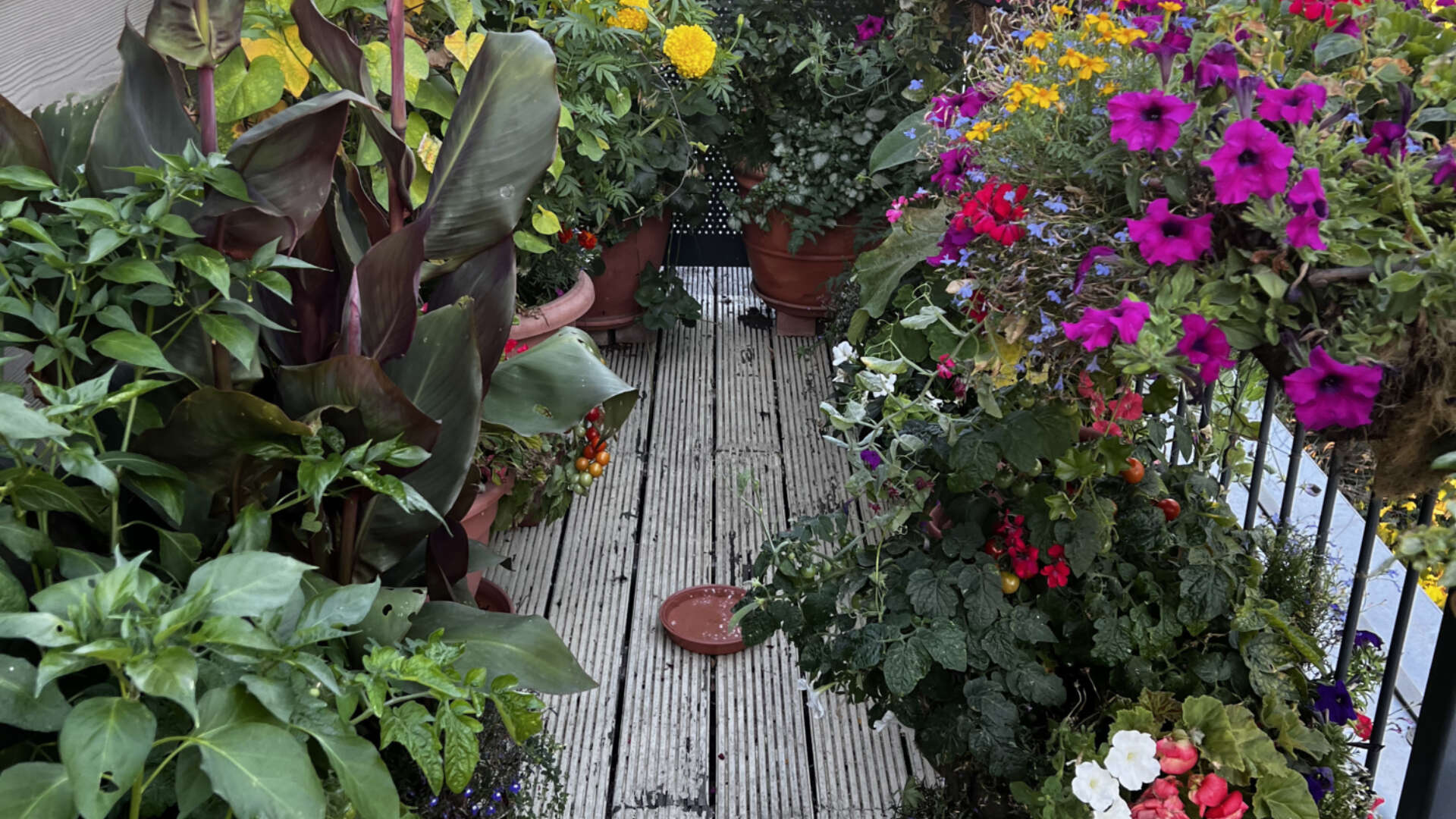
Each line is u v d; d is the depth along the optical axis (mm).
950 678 1668
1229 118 1139
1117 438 1562
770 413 3721
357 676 1139
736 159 3963
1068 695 1704
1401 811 1349
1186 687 1569
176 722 1100
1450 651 1229
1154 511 1663
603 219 3291
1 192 1245
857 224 3861
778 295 4148
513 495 2475
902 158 2123
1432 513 1357
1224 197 1064
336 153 1320
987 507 1754
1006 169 1359
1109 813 1383
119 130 1338
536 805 2057
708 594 2719
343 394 1322
